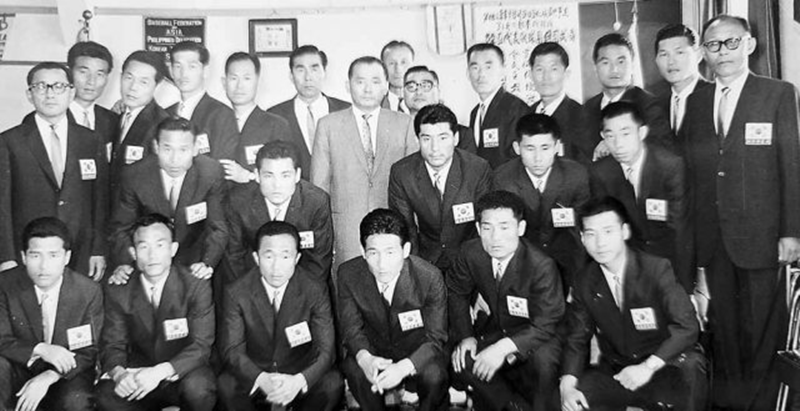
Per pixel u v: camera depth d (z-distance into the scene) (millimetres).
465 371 2570
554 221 2805
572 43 2893
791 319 2701
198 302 2732
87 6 2854
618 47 2852
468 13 2898
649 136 2830
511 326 2674
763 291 2775
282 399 2426
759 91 2766
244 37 2906
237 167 2877
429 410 2486
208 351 2684
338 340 2807
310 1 2902
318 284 2627
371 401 2455
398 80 2912
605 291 2627
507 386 2574
